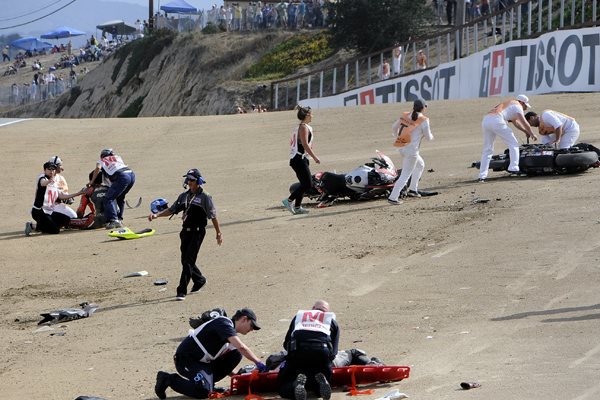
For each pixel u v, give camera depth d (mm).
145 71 145000
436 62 94312
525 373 17000
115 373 20469
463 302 22781
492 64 70938
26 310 27391
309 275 27531
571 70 63000
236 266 29594
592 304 21125
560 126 37438
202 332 18078
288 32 130625
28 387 20094
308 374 17141
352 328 21750
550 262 25219
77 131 67625
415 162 35438
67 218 38938
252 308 24641
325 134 59188
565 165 36438
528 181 36500
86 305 26578
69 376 20625
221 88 122250
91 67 179375
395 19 104188
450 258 27141
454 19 103750
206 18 145125
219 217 37812
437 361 18594
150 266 31078
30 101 169625
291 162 35594
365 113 64750
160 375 18125
